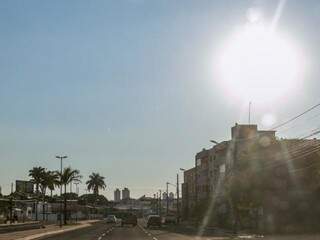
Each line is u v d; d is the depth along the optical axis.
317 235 22.67
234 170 53.38
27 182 129.25
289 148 53.06
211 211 85.00
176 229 73.25
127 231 66.56
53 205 142.00
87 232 63.38
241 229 56.47
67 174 107.69
